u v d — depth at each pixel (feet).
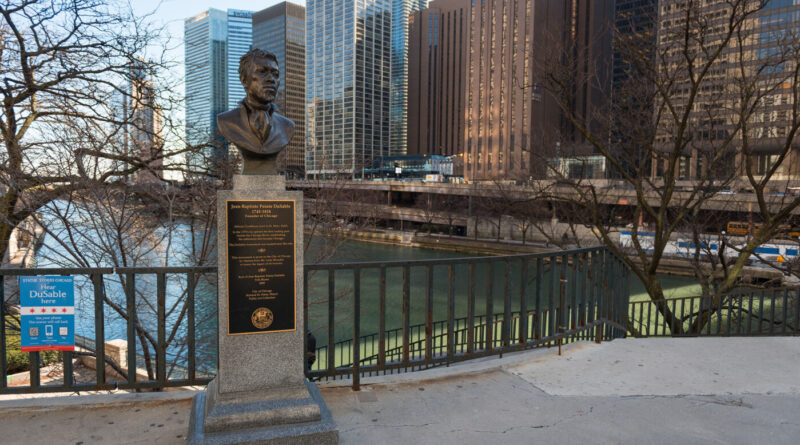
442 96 534.37
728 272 51.75
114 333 64.18
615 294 20.35
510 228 214.07
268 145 10.50
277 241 10.64
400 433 11.01
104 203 29.09
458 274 130.72
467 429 11.22
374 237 240.32
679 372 14.94
